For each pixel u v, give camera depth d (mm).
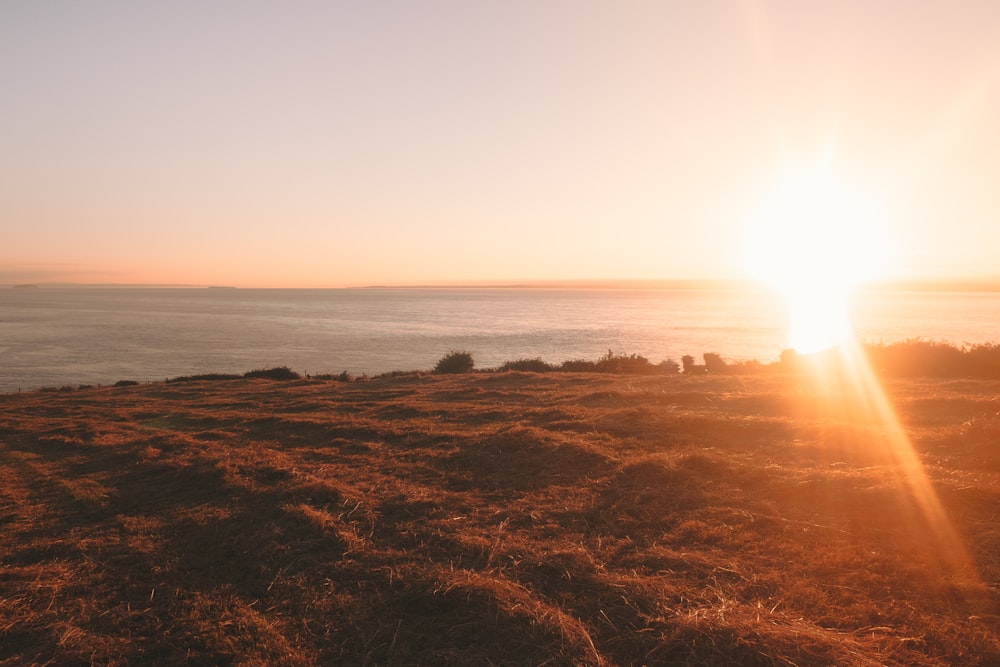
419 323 120062
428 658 4613
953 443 10180
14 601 5672
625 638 4750
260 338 88188
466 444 11883
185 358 65562
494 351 69688
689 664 4375
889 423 12445
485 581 5629
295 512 7789
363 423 14781
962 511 6945
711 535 6723
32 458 12625
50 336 89562
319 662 4633
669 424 12734
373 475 9922
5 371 54906
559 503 8094
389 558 6430
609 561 6219
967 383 17984
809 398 15508
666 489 8430
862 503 7438
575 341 80812
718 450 10727
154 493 9352
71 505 8922
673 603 5230
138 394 24500
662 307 199750
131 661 4711
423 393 20781
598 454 10148
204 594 5773
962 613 4914
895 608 5012
